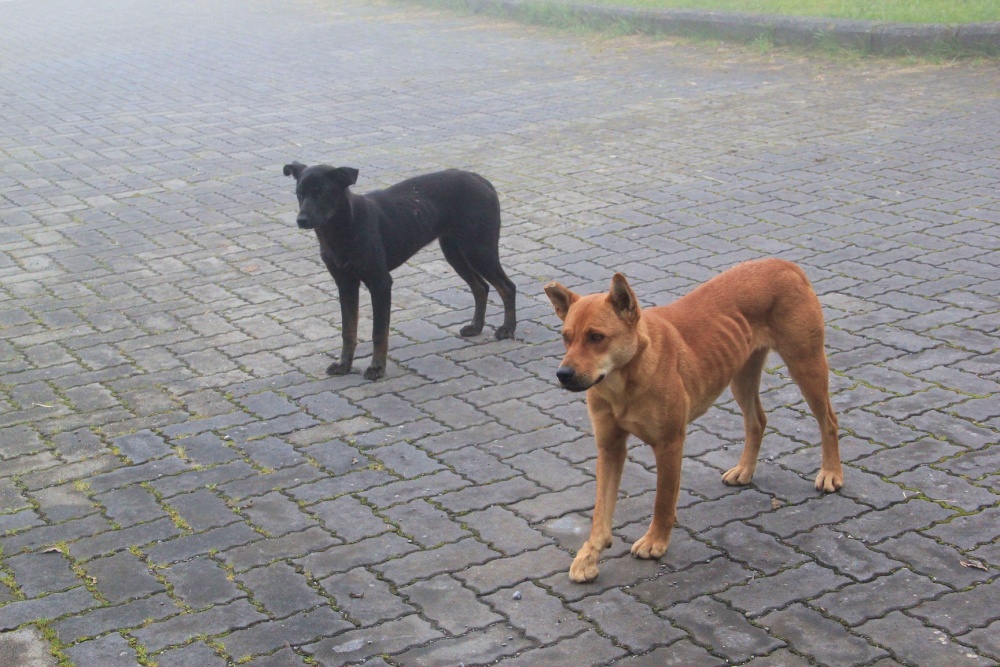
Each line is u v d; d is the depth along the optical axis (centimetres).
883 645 413
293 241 974
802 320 509
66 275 904
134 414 649
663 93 1500
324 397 667
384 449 597
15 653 427
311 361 722
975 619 425
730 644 419
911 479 537
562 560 483
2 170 1277
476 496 543
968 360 664
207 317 803
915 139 1175
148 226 1034
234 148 1339
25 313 820
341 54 2042
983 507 507
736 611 441
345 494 549
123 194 1152
